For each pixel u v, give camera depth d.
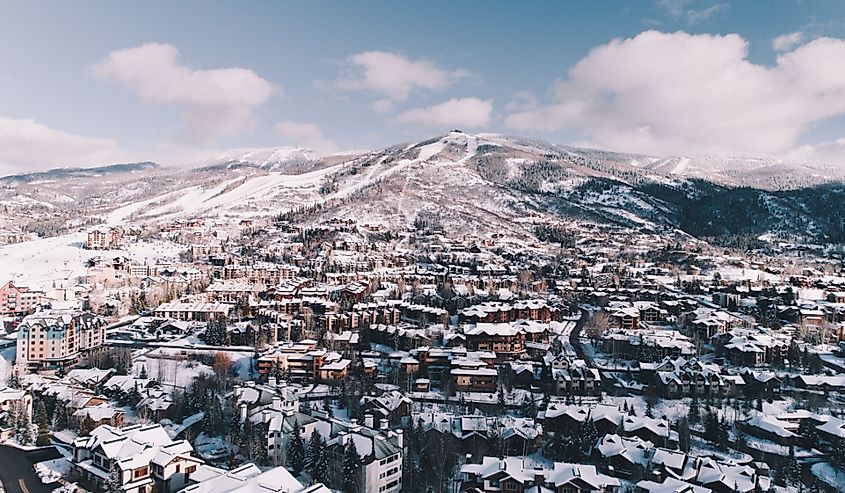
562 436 162.88
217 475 126.12
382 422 156.75
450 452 155.75
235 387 189.25
